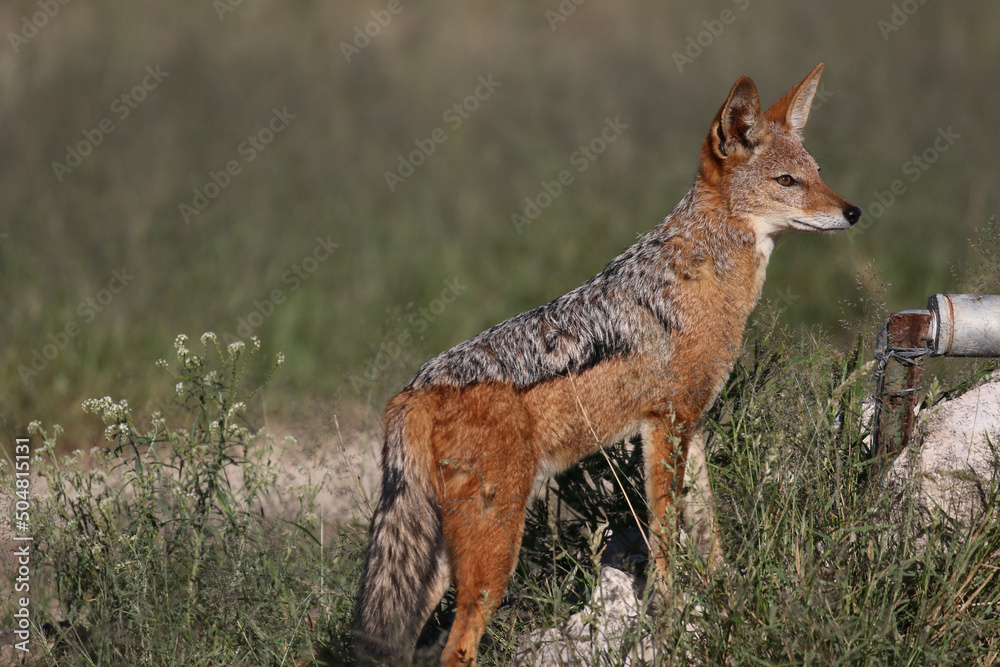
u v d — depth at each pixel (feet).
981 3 139.64
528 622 35.55
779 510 31.48
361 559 38.99
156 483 42.55
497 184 107.14
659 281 38.17
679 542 32.65
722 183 39.83
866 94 117.60
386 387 52.21
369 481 47.55
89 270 80.48
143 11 141.79
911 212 88.89
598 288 38.32
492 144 116.67
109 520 37.55
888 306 73.82
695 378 37.37
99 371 64.59
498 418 34.68
